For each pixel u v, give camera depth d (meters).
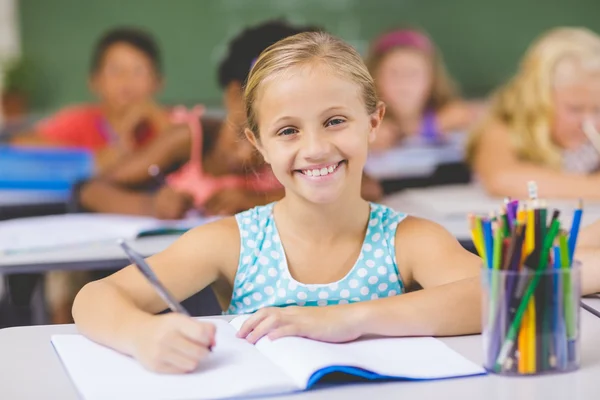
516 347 1.23
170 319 1.28
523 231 1.22
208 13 5.38
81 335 1.49
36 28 5.34
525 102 3.55
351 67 1.55
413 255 1.69
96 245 2.41
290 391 1.19
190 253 1.70
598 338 1.41
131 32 4.90
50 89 5.36
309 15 5.41
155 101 5.34
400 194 3.39
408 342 1.39
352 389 1.20
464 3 5.48
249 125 1.67
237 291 1.72
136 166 3.14
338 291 1.68
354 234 1.70
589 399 1.13
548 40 3.58
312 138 1.52
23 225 2.65
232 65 2.75
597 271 1.71
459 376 1.24
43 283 3.00
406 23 5.46
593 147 3.50
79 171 4.42
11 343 1.47
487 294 1.24
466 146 3.75
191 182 2.96
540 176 3.35
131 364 1.31
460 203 3.05
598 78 3.49
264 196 2.79
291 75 1.52
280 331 1.36
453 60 5.52
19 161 4.30
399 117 4.89
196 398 1.16
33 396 1.21
